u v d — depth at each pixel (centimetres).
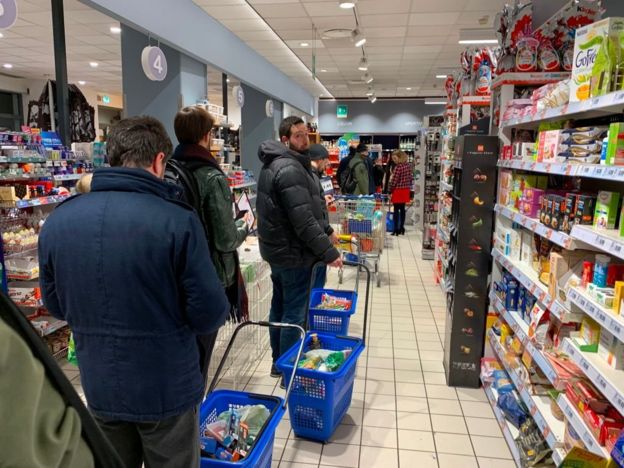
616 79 164
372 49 960
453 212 359
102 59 1004
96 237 140
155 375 146
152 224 140
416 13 697
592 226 187
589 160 185
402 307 526
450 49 954
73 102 641
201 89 703
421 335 439
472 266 325
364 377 351
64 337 378
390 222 1048
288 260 313
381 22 750
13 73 1197
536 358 229
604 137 183
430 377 352
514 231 286
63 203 152
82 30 750
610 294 168
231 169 704
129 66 627
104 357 146
